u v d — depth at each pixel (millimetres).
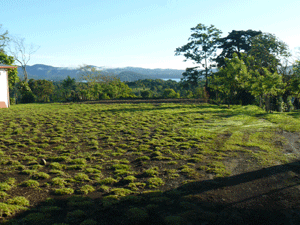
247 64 30156
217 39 36719
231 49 35594
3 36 36875
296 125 11148
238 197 4352
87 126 11984
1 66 21953
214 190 4652
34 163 6285
